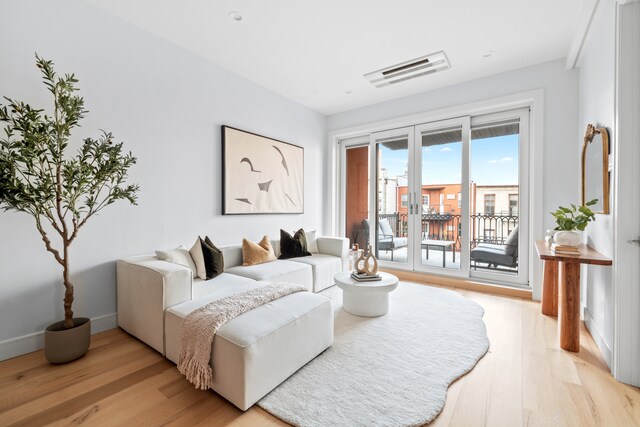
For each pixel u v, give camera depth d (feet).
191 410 4.61
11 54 6.20
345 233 16.33
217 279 8.37
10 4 6.18
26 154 5.38
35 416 4.46
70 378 5.46
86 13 7.26
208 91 10.14
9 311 6.28
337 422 4.31
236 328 4.95
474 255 11.97
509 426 4.29
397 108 13.69
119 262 7.66
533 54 9.74
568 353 6.48
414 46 9.36
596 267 7.26
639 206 5.33
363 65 10.57
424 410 4.55
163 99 8.87
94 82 7.40
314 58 10.09
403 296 10.50
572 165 9.68
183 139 9.41
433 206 13.07
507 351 6.58
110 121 7.70
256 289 6.66
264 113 12.38
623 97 5.43
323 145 16.01
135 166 8.23
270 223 12.76
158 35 8.72
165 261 7.45
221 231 10.67
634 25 5.33
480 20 8.04
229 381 4.70
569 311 6.56
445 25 8.27
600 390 5.16
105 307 7.69
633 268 5.36
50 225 6.81
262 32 8.60
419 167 13.37
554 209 9.97
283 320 5.39
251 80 11.78
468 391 5.13
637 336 5.31
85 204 7.09
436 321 8.16
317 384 5.25
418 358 6.15
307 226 14.90
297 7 7.51
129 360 6.14
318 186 15.69
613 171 5.72
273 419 4.44
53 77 6.32
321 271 11.10
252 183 11.71
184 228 9.47
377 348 6.59
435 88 12.55
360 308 8.58
